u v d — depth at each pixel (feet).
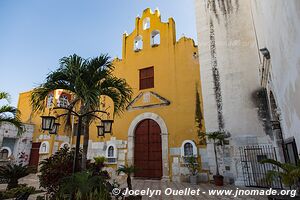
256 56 34.50
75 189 15.08
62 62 19.63
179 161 36.09
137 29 49.60
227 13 38.75
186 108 38.29
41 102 20.10
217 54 37.35
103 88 21.42
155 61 44.55
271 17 19.58
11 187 25.12
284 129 21.02
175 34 45.09
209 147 33.55
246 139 31.27
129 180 22.11
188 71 40.22
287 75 16.51
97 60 20.68
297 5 12.07
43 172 18.48
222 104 34.50
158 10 48.08
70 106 19.86
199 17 41.42
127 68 47.78
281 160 25.95
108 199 16.06
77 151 16.88
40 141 53.31
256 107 32.07
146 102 42.68
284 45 16.17
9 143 50.80
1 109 22.31
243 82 33.99
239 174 30.32
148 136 41.14
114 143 43.96
